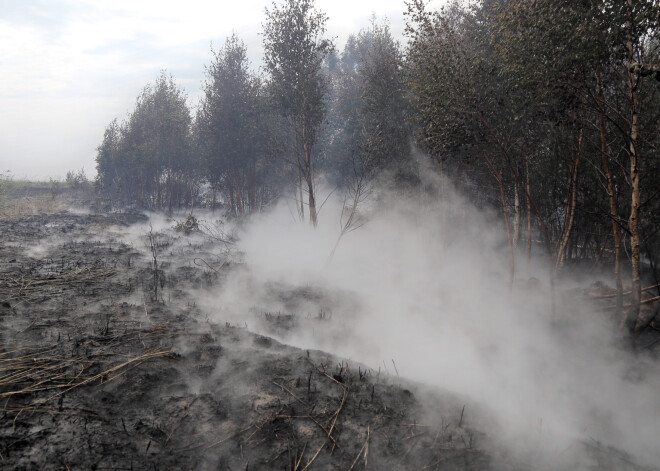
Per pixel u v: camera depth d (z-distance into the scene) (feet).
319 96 68.13
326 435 15.31
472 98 37.86
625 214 36.78
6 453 12.80
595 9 26.91
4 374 17.38
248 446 14.48
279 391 18.01
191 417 15.79
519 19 31.37
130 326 24.03
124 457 13.37
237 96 94.02
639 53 27.53
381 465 13.99
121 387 17.17
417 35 41.60
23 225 64.80
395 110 60.90
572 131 35.60
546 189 45.11
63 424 14.49
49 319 24.20
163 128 115.55
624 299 35.81
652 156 31.12
